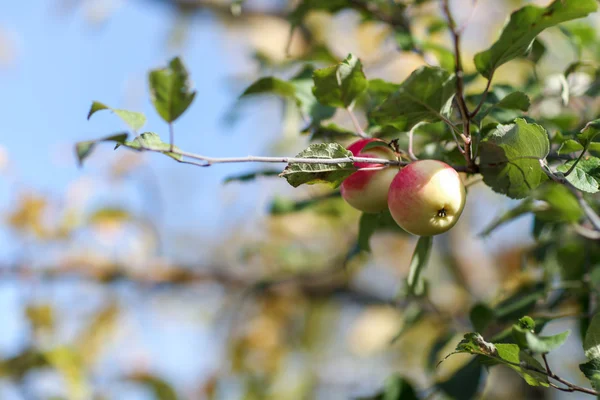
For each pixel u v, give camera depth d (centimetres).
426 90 128
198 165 127
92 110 129
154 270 259
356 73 134
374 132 140
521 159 129
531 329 125
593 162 127
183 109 132
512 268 234
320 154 127
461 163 136
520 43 129
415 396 149
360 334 293
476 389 145
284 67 162
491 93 139
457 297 255
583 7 127
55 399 218
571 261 156
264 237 287
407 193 128
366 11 152
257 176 145
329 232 268
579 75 150
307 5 152
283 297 267
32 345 219
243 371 271
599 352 126
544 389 230
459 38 131
